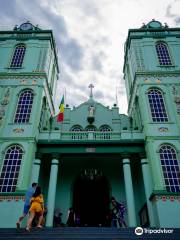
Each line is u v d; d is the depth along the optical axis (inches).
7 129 719.1
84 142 729.0
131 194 645.9
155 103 776.9
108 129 930.7
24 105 773.9
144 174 676.1
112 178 807.1
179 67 848.3
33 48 908.0
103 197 808.9
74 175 816.9
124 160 704.4
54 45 1007.6
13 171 650.8
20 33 963.3
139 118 816.9
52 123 943.0
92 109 957.2
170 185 628.4
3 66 856.9
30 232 415.5
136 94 853.2
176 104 767.1
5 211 584.7
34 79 826.8
